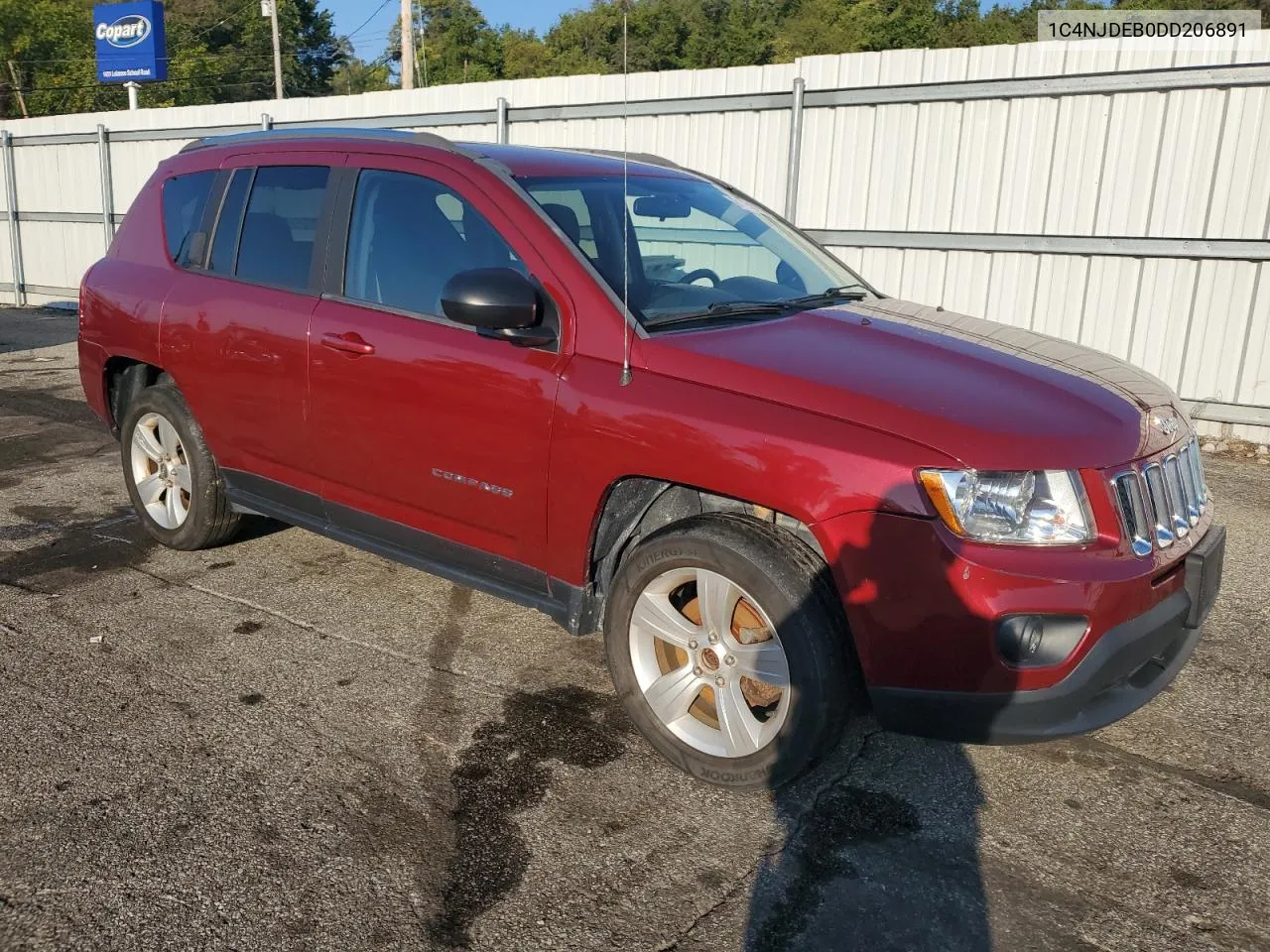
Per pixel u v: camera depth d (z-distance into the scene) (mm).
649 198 3936
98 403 5133
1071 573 2646
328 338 3857
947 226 8914
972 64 8523
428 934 2465
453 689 3691
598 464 3150
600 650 4059
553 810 2973
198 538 4789
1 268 17344
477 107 11773
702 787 3107
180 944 2402
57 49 50969
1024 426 2791
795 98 9383
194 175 4707
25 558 4898
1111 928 2551
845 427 2809
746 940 2473
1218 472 7258
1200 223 7797
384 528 3883
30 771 3102
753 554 2885
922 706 2770
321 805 2965
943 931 2521
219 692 3623
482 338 3451
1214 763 3350
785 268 4090
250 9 63750
